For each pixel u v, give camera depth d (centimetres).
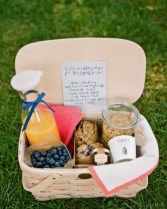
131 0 163
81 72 93
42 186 89
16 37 150
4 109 124
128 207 101
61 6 163
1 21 157
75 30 152
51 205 101
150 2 163
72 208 101
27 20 157
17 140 117
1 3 162
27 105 86
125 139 88
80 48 90
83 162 90
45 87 94
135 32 148
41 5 162
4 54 143
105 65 92
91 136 94
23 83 83
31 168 84
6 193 104
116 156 87
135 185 93
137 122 91
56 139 92
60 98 96
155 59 141
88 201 102
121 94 96
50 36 150
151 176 107
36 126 90
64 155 90
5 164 111
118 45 90
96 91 95
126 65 92
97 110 98
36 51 90
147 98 129
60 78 93
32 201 102
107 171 84
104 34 149
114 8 159
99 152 88
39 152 92
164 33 149
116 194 99
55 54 90
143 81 94
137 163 85
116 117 92
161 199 103
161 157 112
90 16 157
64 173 84
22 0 164
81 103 97
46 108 92
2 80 134
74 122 95
